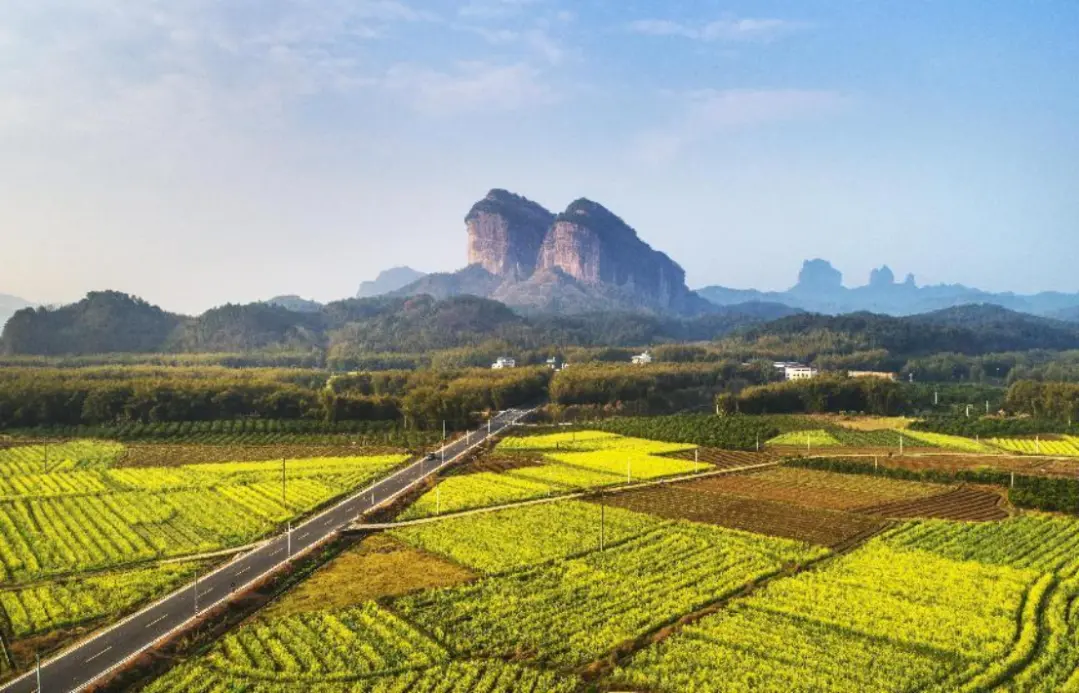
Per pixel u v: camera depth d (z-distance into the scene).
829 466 165.25
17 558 101.12
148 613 83.69
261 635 77.44
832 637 76.44
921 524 118.50
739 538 109.56
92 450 180.75
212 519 119.94
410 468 163.88
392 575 94.94
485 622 80.50
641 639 76.56
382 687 67.06
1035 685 67.44
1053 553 103.75
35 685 67.94
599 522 117.75
